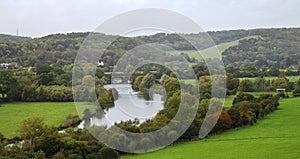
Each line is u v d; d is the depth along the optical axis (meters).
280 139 37.28
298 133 40.44
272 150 32.50
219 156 29.61
